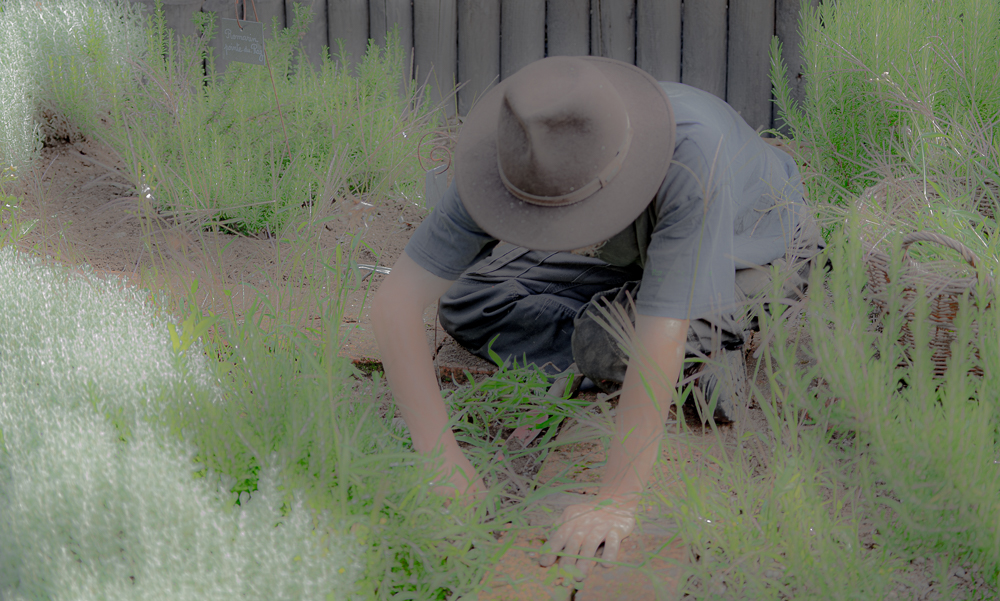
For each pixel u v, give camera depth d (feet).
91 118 14.84
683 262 5.61
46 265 8.44
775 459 5.65
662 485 5.94
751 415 7.23
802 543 5.16
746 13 15.21
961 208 8.26
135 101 14.30
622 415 5.85
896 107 9.97
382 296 6.06
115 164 14.64
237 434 5.70
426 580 5.19
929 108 9.37
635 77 5.75
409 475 5.49
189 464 5.30
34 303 7.41
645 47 16.01
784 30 15.11
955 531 5.01
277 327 7.66
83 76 14.85
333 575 4.76
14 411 6.00
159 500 4.99
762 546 5.33
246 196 12.33
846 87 10.59
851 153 10.50
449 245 6.02
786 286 7.30
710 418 6.03
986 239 7.98
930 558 5.47
